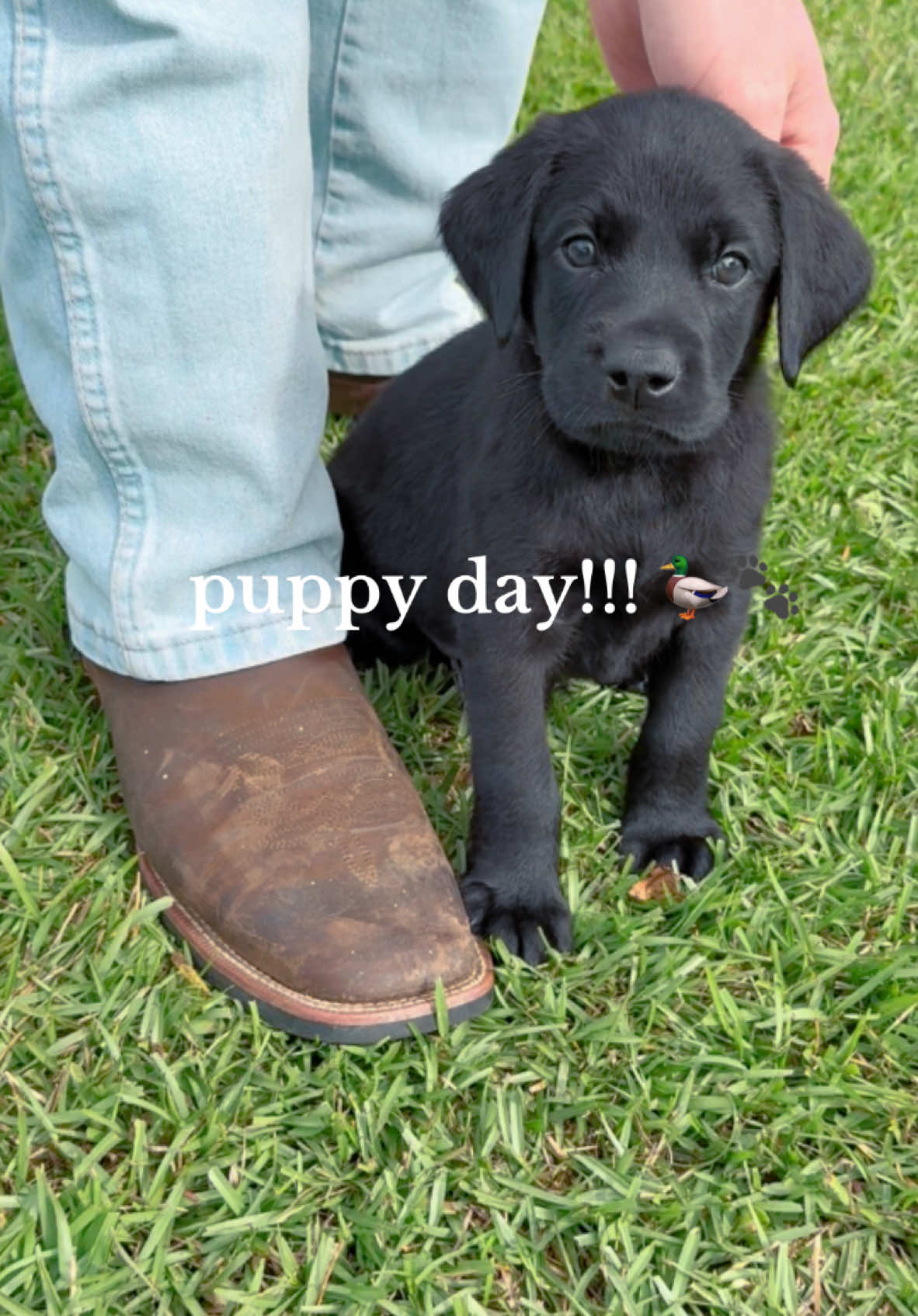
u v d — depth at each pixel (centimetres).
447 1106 41
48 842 50
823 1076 42
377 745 49
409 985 42
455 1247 37
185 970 45
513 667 48
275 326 46
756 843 52
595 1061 42
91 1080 40
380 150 69
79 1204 37
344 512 63
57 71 40
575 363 45
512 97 73
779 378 79
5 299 49
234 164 43
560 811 50
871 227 97
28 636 60
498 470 49
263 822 46
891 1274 37
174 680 49
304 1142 40
